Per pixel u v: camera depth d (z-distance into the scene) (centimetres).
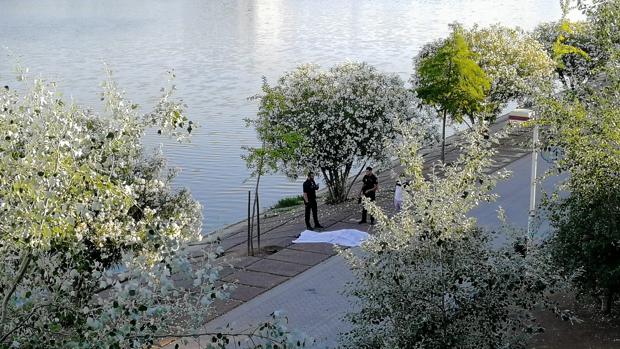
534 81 1573
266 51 6988
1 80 4912
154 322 869
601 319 1520
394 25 9112
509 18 8956
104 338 805
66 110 984
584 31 1838
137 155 1512
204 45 7475
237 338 1419
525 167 2795
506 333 1125
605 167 1387
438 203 1120
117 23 9525
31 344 840
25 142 895
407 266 1117
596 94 1459
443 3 11956
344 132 2486
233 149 3531
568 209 1570
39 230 845
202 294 891
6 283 882
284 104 2430
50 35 8181
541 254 1193
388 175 2942
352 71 2652
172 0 13212
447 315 1102
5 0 12588
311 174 2280
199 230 1368
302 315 1617
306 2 13000
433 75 2794
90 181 902
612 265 1424
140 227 1068
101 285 850
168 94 1252
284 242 2152
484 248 1130
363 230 2241
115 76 5562
